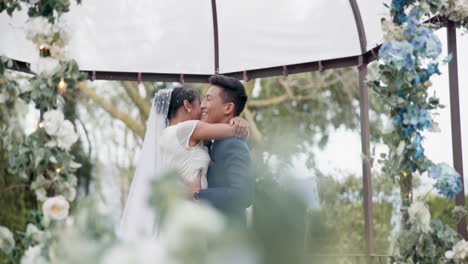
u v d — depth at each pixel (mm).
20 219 3520
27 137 2617
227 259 421
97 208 581
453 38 3389
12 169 2623
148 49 5352
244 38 5395
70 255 475
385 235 7102
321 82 10141
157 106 3998
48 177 2654
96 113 9602
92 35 5164
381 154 3049
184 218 427
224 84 3873
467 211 3119
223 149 3604
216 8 5254
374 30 4855
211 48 5449
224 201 3240
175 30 5336
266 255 477
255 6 5195
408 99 2959
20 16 4160
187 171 3639
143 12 5184
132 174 9492
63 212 2488
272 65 5402
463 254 2812
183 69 5480
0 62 2689
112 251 451
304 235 495
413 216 2844
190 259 420
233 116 3908
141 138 9703
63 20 2793
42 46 2729
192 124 3719
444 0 3066
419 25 3037
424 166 2916
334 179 7203
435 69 2980
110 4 5066
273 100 10234
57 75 2676
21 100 2625
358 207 7305
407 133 2951
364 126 4828
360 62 5031
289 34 5266
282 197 505
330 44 5176
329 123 10164
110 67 5324
